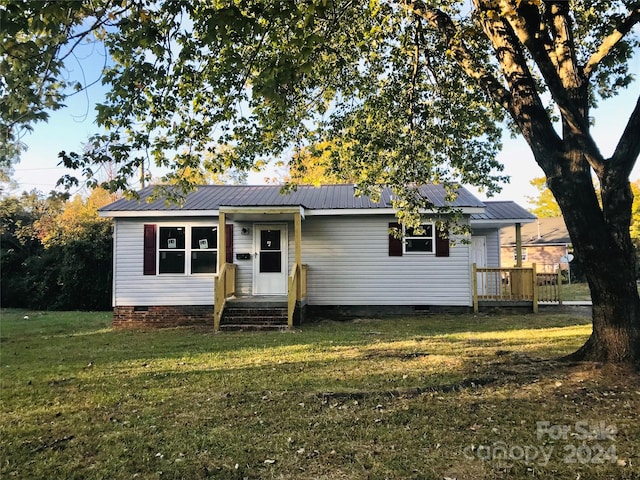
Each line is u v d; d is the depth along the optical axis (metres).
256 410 4.73
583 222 5.32
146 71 4.27
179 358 7.57
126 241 13.14
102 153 5.01
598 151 5.30
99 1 4.52
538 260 32.34
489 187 9.43
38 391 5.71
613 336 5.41
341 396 5.04
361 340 8.88
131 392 5.54
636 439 3.76
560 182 5.38
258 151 8.02
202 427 4.31
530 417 4.27
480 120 9.11
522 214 14.05
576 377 5.26
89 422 4.56
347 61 8.07
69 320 14.68
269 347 8.38
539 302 14.75
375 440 3.89
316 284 13.28
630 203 5.24
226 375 6.25
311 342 8.80
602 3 7.19
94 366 7.12
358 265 13.23
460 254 13.03
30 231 21.95
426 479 3.22
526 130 5.66
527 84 5.73
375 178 9.10
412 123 8.70
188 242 13.11
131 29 4.23
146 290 13.02
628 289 5.34
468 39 7.43
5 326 13.09
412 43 8.22
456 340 8.56
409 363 6.58
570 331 9.43
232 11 3.83
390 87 8.67
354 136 8.78
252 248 13.26
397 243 13.14
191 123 7.13
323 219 13.34
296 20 4.24
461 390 5.12
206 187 15.46
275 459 3.59
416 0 6.79
